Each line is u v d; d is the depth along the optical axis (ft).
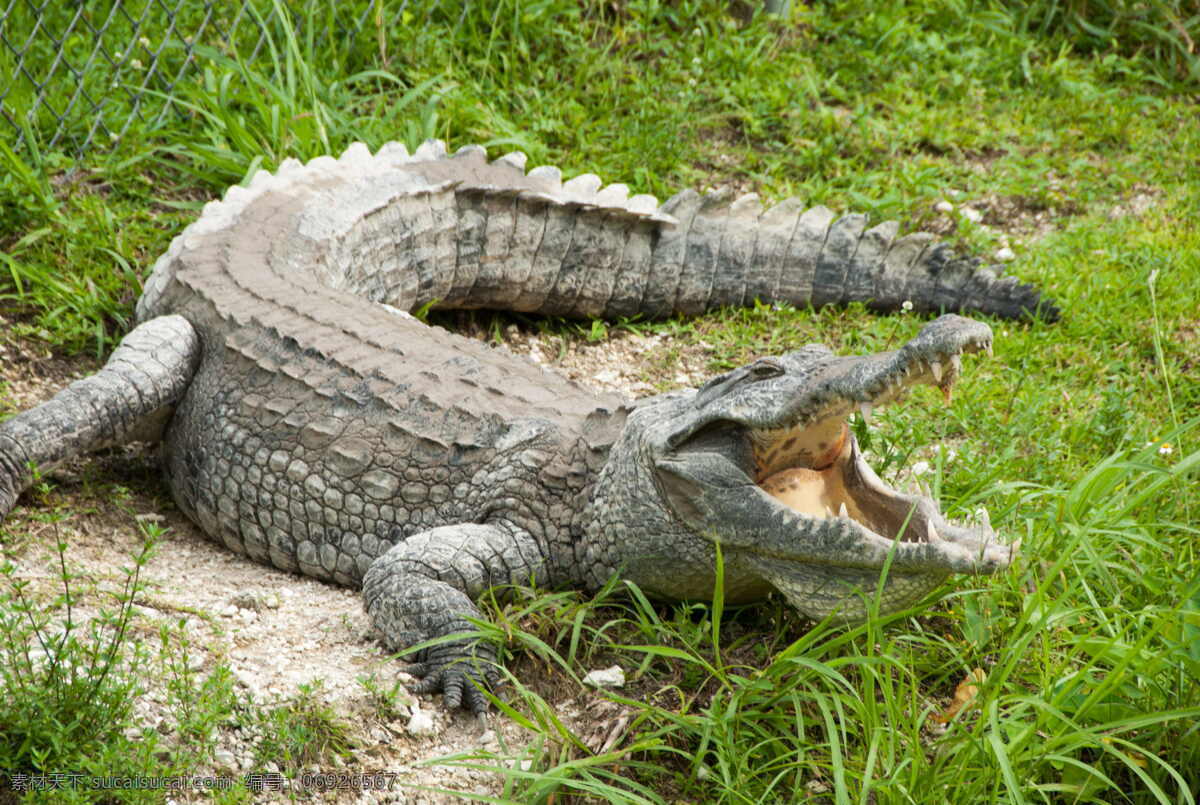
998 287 34.58
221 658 19.92
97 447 25.84
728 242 35.63
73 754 16.56
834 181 40.32
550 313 35.63
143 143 35.86
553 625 21.40
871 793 18.20
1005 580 21.43
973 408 29.43
